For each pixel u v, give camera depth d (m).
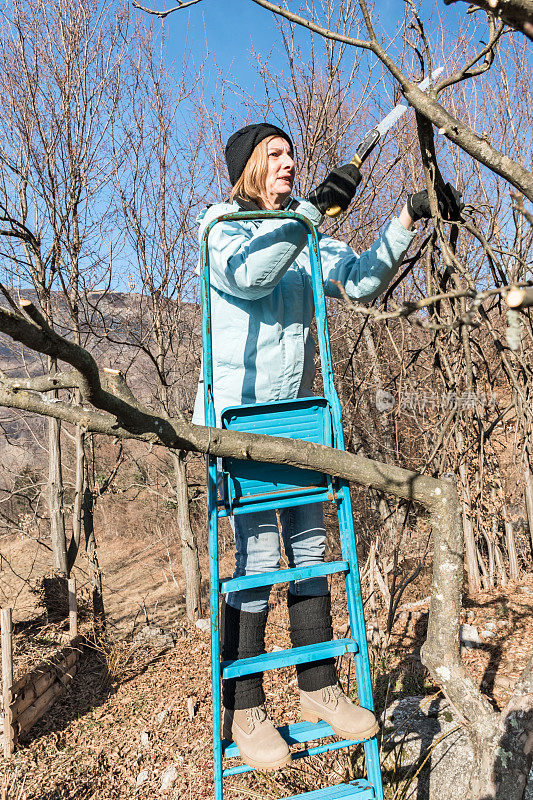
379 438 5.91
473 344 2.14
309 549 2.17
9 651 5.08
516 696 1.79
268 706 4.66
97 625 7.17
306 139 6.57
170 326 7.37
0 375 1.46
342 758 2.98
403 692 3.83
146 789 4.13
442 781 2.86
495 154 1.40
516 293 0.76
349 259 2.32
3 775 4.55
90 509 7.80
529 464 1.96
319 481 2.02
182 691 5.55
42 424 9.33
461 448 2.34
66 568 7.62
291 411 1.97
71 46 6.48
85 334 7.00
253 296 1.98
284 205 2.18
